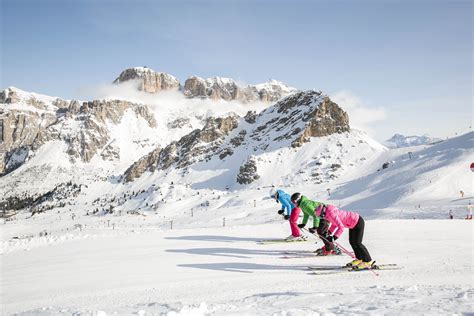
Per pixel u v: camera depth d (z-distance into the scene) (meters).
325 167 148.25
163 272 11.45
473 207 51.84
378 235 16.75
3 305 9.00
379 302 6.06
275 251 14.09
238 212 105.88
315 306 6.12
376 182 101.12
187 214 127.44
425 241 15.01
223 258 13.16
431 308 5.40
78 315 6.04
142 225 115.50
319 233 11.64
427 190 77.62
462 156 91.56
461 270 10.09
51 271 12.52
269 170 164.75
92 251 16.08
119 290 9.68
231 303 7.00
